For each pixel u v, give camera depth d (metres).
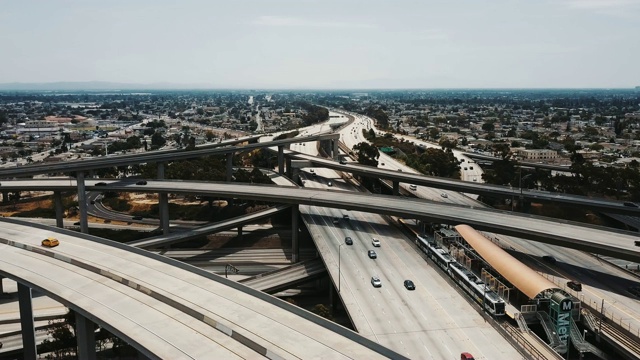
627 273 96.75
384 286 89.19
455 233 108.50
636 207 136.38
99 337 84.06
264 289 99.94
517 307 79.88
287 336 50.19
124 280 66.94
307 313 54.53
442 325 74.94
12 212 180.62
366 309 80.06
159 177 179.50
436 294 86.00
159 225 161.38
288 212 161.88
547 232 101.12
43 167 140.50
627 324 73.75
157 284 65.12
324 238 117.12
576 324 78.25
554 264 101.56
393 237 118.19
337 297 101.00
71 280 68.25
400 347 68.56
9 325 89.00
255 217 143.38
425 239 107.44
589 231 103.12
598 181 189.62
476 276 86.06
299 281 105.69
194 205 181.88
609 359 72.06
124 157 169.62
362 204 125.50
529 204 159.25
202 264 128.50
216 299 60.09
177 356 47.16
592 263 102.56
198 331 52.53
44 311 93.25
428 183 174.12
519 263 84.88
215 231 135.88
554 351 65.81
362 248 109.75
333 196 135.75
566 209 171.50
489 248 92.38
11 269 72.69
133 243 122.31
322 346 48.06
